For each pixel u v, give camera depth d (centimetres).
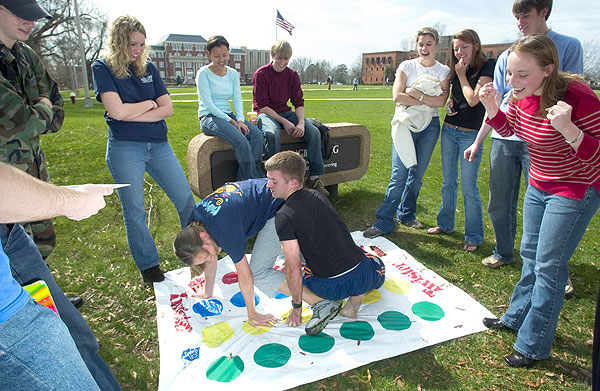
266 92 439
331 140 480
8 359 111
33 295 132
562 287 223
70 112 1778
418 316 285
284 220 238
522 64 199
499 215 331
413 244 396
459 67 339
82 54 2141
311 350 251
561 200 216
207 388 222
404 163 382
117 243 393
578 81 202
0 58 217
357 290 269
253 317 268
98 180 588
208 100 395
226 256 375
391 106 2183
